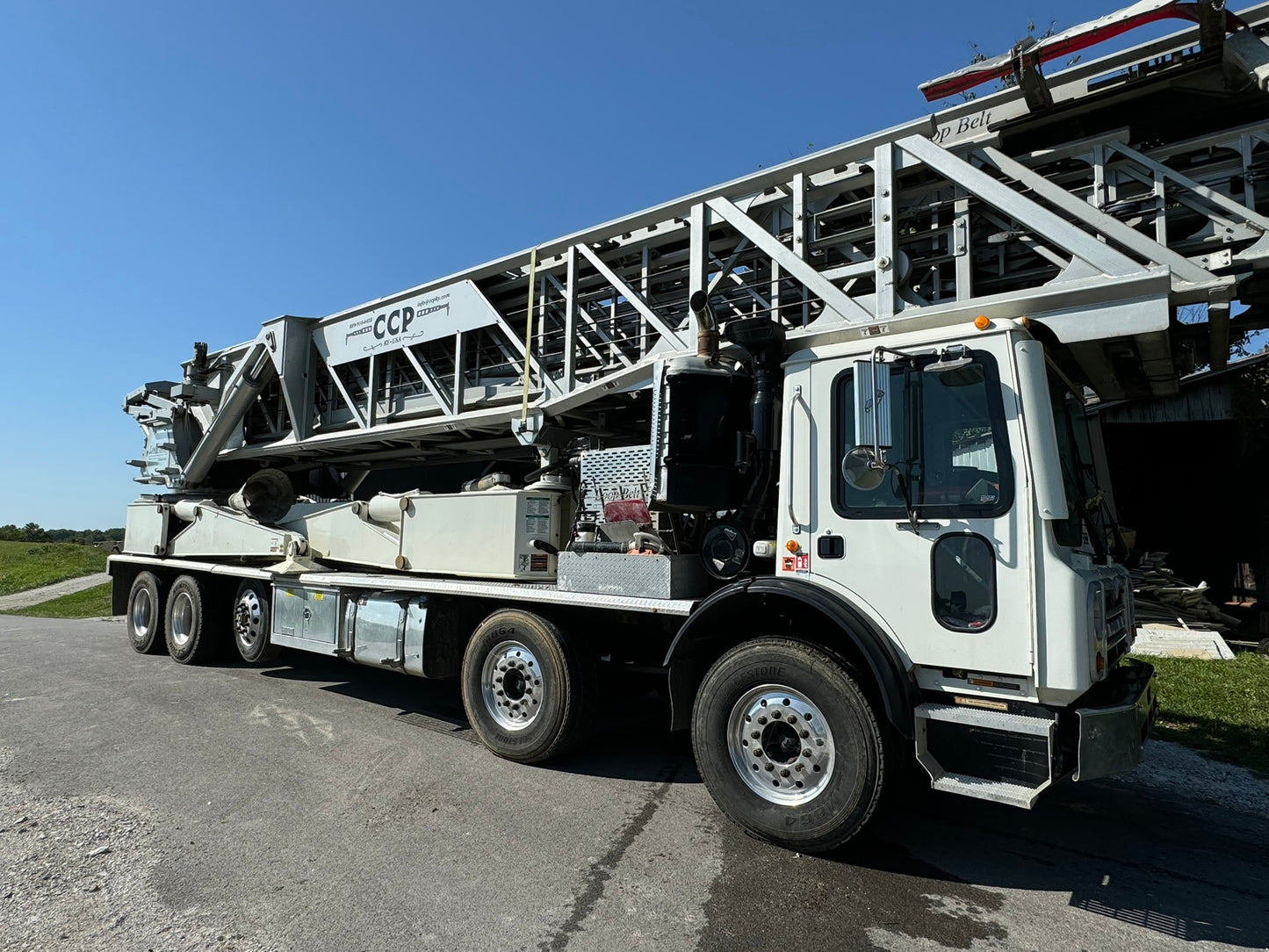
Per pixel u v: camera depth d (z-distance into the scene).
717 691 3.97
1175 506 12.38
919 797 4.75
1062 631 3.20
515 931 3.00
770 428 4.25
